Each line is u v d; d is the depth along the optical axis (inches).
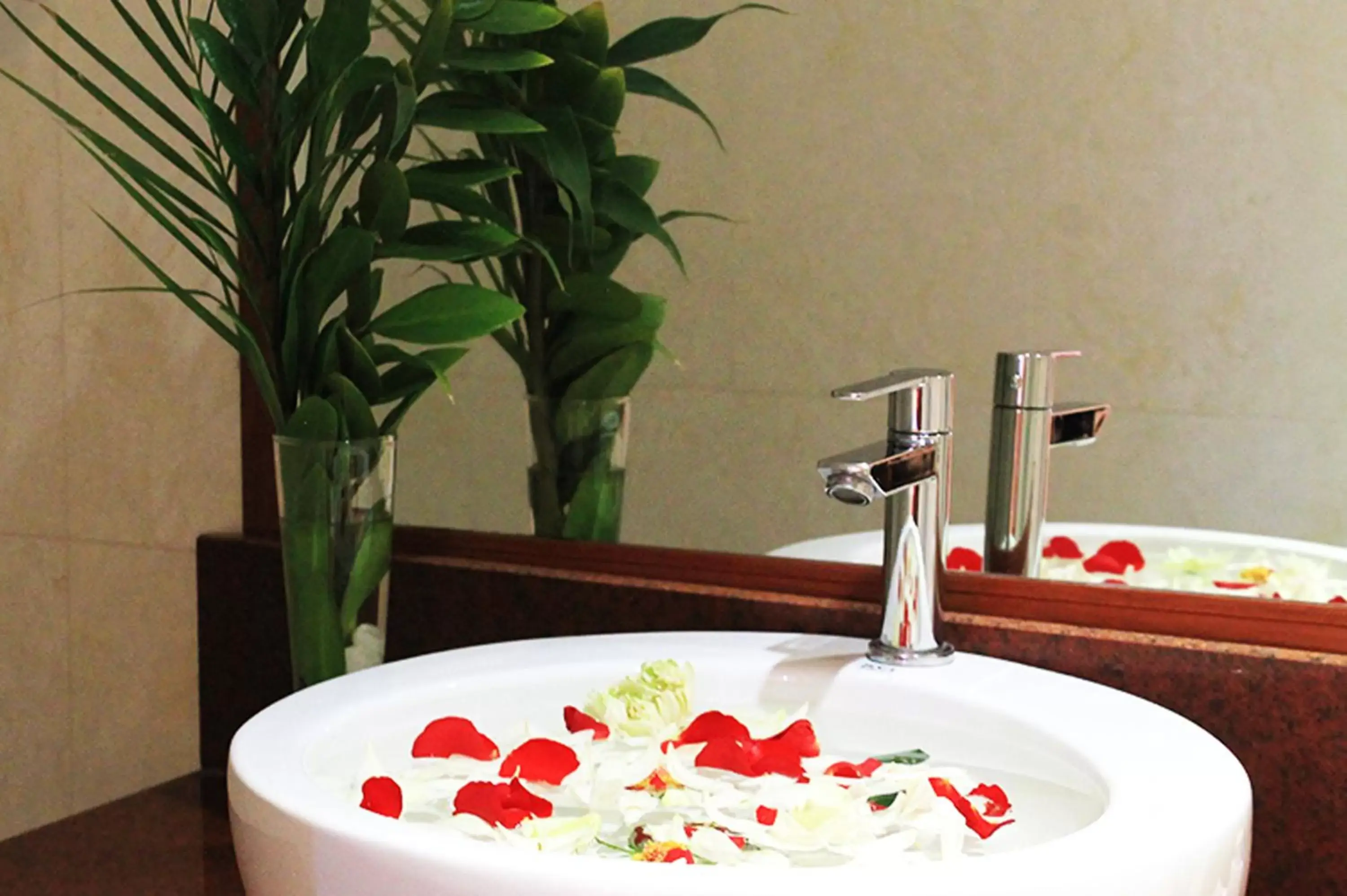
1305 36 34.3
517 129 37.4
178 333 45.4
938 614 35.0
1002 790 30.4
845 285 39.2
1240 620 34.2
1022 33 37.0
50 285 47.1
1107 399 36.9
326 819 24.0
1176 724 30.6
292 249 36.7
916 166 38.3
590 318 41.6
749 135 39.9
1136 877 22.7
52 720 49.4
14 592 49.4
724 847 25.3
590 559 41.6
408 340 37.3
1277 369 35.1
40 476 48.3
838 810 26.5
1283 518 35.3
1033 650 35.6
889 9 38.3
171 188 36.2
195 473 45.8
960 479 38.5
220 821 39.4
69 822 39.2
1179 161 35.7
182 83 36.0
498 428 42.9
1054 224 37.0
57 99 46.0
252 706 45.1
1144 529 36.7
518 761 29.5
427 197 39.3
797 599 38.7
